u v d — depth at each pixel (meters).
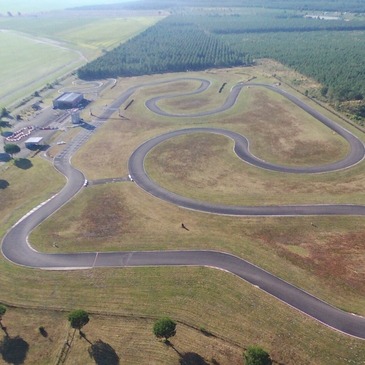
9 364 49.91
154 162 98.12
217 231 71.62
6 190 89.25
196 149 103.62
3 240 72.38
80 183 90.56
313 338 50.66
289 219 73.94
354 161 93.81
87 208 80.94
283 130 112.88
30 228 75.50
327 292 57.22
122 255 67.00
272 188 84.62
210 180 89.00
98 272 63.59
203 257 65.38
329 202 78.31
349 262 62.66
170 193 84.62
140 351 50.28
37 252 69.00
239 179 88.75
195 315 54.78
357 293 56.75
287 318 53.56
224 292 58.31
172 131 115.75
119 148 106.75
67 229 74.69
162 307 56.38
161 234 71.62
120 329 53.53
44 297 59.50
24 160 103.00
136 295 58.72
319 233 69.75
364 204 76.94
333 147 101.31
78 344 51.75
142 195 84.38
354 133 108.19
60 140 114.38
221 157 98.81
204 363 48.22
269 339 50.78
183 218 76.00
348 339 50.31
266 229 71.56
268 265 62.88
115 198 83.81
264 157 98.12
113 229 73.94
